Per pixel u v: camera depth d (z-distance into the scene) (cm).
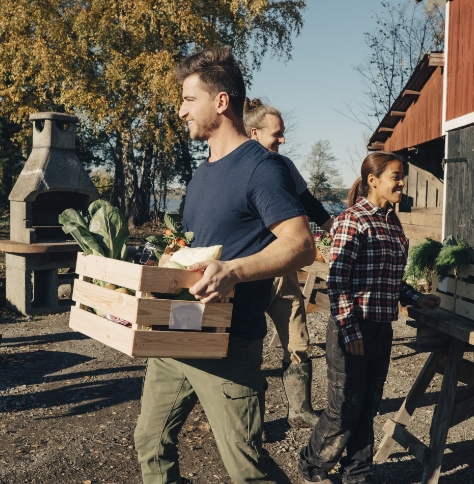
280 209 207
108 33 2192
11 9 2205
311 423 427
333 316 301
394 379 553
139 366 592
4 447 397
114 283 212
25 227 848
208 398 223
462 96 947
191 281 204
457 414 326
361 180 326
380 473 357
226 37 2439
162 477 243
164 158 3309
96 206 244
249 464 220
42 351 646
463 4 946
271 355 624
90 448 397
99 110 2192
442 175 1393
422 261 349
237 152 222
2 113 2366
